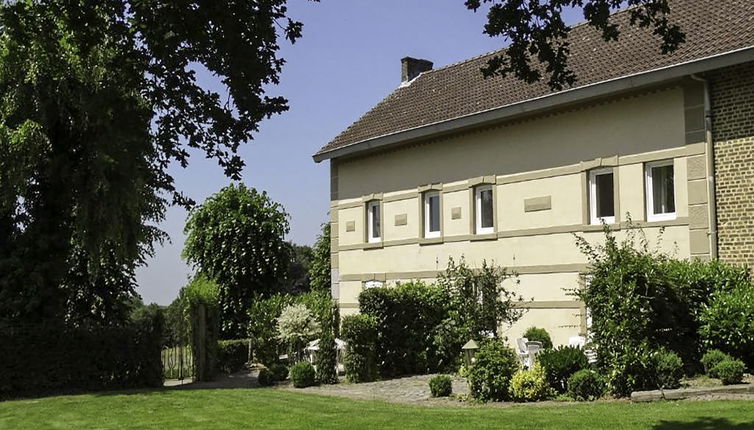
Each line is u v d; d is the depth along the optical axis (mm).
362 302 17234
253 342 22156
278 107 7320
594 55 16812
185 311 19344
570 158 16453
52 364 16266
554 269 16641
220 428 10008
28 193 16875
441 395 12719
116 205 15961
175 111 7293
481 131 18688
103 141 7828
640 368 11156
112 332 17047
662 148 14664
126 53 6871
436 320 17578
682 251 14242
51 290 16672
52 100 15656
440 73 23125
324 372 16047
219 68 7008
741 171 13406
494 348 12273
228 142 7465
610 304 11492
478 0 7602
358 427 9422
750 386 10609
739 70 13508
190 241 26734
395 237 21219
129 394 14703
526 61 7781
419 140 20484
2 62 14648
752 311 11500
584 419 9125
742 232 13352
